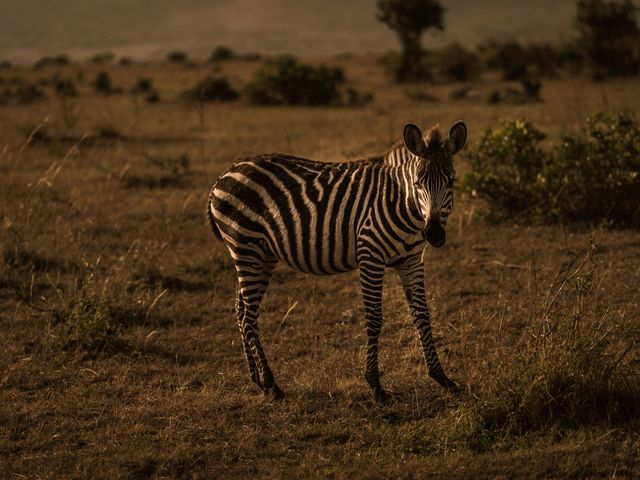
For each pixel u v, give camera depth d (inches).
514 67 2028.8
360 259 330.0
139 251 554.9
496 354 344.5
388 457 284.5
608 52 1859.0
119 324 430.9
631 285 456.1
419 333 343.3
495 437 293.7
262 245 350.9
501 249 553.6
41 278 507.2
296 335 420.5
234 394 348.5
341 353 393.1
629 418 301.1
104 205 703.7
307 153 895.1
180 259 542.9
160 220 649.6
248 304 355.6
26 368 377.4
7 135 1101.7
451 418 310.8
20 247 538.6
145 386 360.2
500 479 265.1
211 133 1165.1
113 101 1717.5
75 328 406.0
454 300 458.0
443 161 302.5
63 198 705.0
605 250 527.5
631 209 589.3
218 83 1768.0
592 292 442.9
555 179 605.6
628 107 938.1
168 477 277.4
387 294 478.9
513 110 1119.0
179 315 452.8
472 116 1111.6
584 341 321.1
